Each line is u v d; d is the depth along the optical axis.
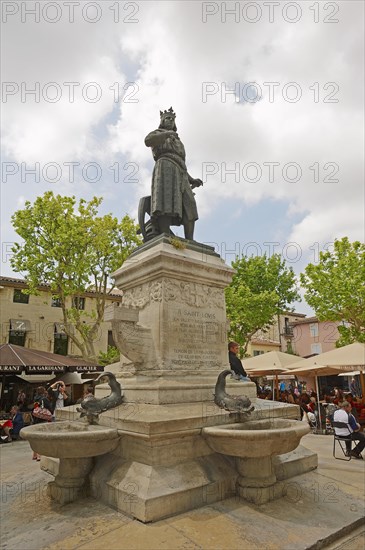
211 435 3.66
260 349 32.31
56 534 3.10
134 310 4.85
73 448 3.65
